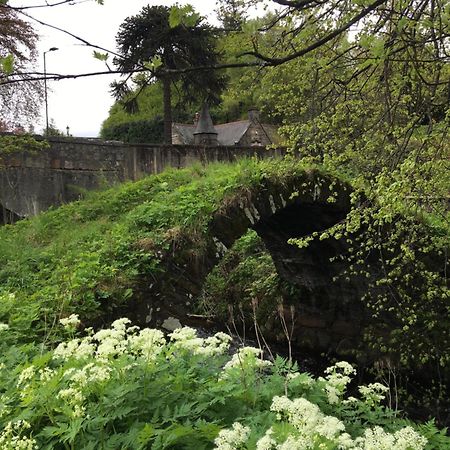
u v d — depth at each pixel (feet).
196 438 7.77
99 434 8.06
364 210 14.75
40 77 5.70
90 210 33.24
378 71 12.47
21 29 47.16
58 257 24.49
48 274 22.25
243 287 40.06
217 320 38.60
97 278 19.47
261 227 32.17
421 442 6.84
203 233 22.72
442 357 27.09
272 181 25.05
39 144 44.70
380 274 29.68
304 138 17.13
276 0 7.39
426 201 13.67
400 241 22.85
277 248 35.04
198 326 36.73
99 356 9.14
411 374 30.09
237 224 23.95
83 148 47.91
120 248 21.86
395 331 29.55
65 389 8.36
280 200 25.09
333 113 15.12
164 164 50.39
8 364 11.59
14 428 7.80
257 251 43.75
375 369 31.63
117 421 8.42
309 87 15.08
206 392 8.81
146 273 20.45
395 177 11.15
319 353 36.24
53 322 15.61
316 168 25.30
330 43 11.16
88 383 8.57
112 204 32.96
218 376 9.66
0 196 44.27
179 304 20.86
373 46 8.64
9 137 43.62
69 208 35.01
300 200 25.49
